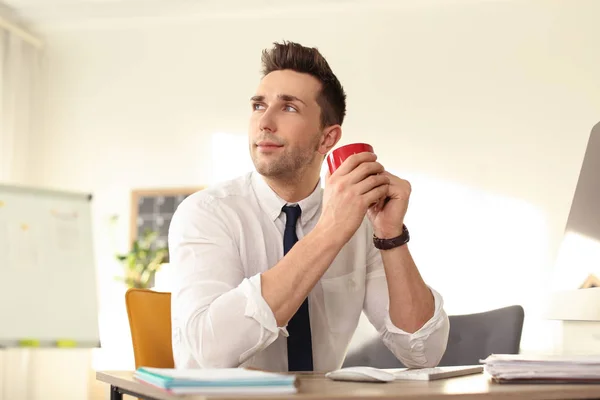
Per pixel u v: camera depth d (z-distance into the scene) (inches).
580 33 168.6
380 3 178.7
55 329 44.8
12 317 43.5
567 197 165.2
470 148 171.0
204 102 186.7
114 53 193.6
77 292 46.6
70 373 177.3
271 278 51.8
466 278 167.6
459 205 169.8
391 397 36.4
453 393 38.4
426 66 175.3
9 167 182.4
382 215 60.6
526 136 168.7
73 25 195.8
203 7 187.0
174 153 186.5
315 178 68.7
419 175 172.4
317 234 53.1
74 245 47.5
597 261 93.3
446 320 62.7
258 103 65.8
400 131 174.6
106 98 192.5
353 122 177.0
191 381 36.2
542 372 45.4
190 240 61.7
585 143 165.5
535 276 164.6
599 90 166.2
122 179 188.5
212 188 68.0
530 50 170.7
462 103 172.6
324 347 66.8
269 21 185.5
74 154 192.1
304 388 41.0
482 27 173.8
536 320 162.7
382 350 93.5
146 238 181.5
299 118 64.4
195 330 52.7
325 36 181.5
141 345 69.7
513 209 167.3
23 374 174.6
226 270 60.4
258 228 66.5
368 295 70.3
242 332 51.1
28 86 190.9
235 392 36.0
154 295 72.8
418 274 61.8
